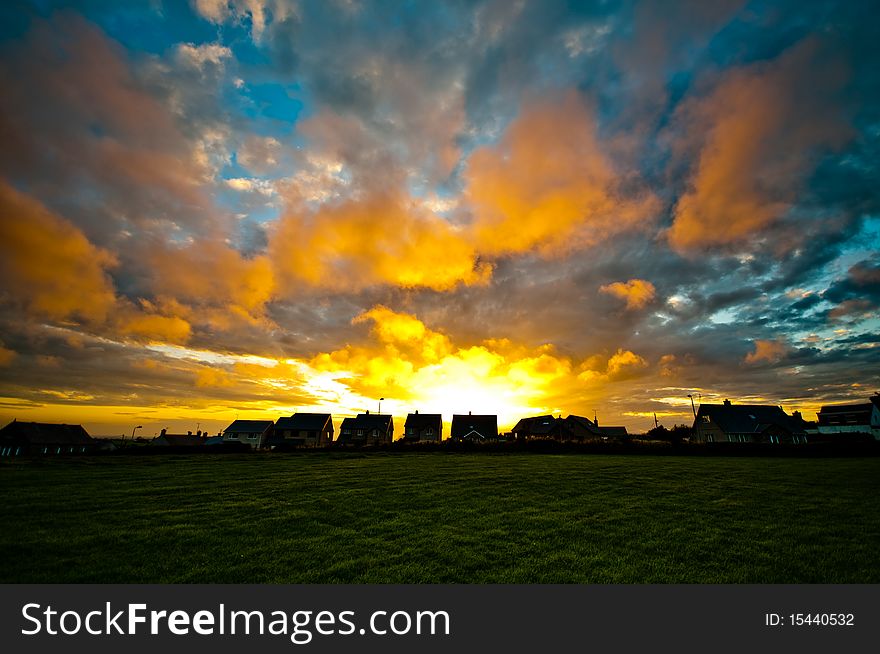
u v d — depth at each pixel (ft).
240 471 80.89
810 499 55.01
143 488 61.36
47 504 50.16
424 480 69.62
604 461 100.37
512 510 49.26
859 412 239.50
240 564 33.27
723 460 104.78
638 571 32.30
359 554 35.27
